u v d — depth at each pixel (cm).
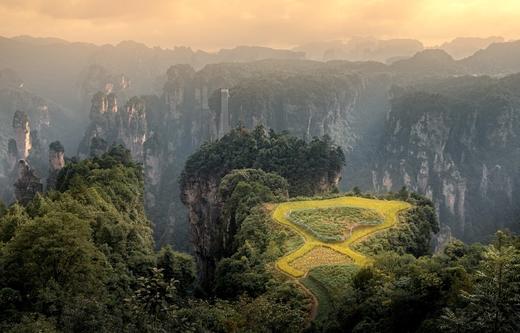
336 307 6262
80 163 15338
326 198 12269
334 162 16600
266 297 6844
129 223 10181
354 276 6700
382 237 9306
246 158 17138
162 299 6034
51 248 5491
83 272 5803
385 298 5234
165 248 9081
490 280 4028
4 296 5162
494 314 3891
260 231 9969
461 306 4397
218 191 15075
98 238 8231
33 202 10044
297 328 5941
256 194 12169
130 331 4900
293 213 10512
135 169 15775
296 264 8081
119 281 6944
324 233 9319
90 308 4809
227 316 6212
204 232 16950
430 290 4853
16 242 5897
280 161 16475
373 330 4969
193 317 5900
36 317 4788
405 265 6494
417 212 10988
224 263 8938
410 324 4822
